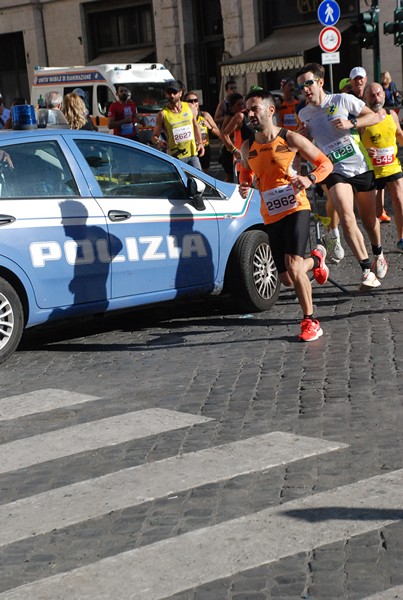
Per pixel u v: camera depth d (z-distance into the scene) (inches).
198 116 759.1
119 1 1605.6
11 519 204.2
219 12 1517.0
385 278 447.5
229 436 247.8
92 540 190.9
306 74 402.9
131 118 856.3
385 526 185.0
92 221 352.5
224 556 177.6
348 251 532.4
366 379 289.4
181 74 1558.8
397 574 166.9
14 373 333.4
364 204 420.8
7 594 169.9
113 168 366.6
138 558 179.5
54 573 177.6
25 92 1764.3
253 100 334.0
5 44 1768.0
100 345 368.2
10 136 343.9
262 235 402.9
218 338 362.6
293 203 339.0
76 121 569.3
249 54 1409.9
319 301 410.6
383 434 239.6
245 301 398.3
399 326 353.7
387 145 457.1
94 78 1077.1
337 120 393.4
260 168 340.5
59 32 1691.7
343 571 169.2
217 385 298.0
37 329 406.9
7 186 337.4
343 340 340.2
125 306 364.8
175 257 377.4
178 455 235.3
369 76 1355.8
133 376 317.7
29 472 233.5
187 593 165.9
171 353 346.0
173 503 206.1
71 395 298.0
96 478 224.1
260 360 323.9
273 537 183.6
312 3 1389.0
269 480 214.8
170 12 1539.1
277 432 246.4
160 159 382.6
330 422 252.4
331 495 201.5
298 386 289.0
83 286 351.6
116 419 269.3
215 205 392.5
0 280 334.6
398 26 900.6
